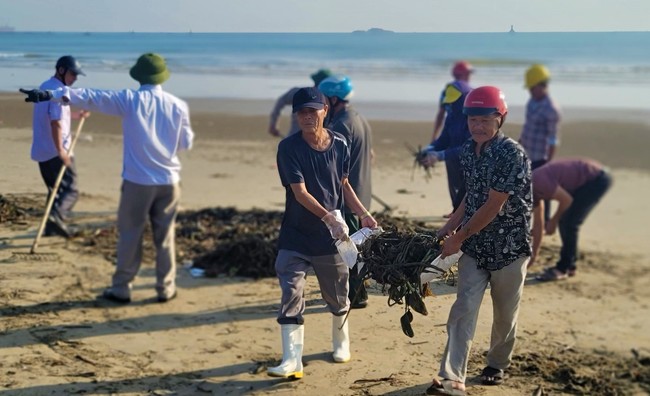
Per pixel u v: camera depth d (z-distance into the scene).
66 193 8.29
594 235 9.15
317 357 5.48
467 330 4.72
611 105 20.02
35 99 5.99
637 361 5.50
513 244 4.66
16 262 7.44
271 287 7.08
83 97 6.13
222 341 5.78
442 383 4.64
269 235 8.16
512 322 4.89
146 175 6.37
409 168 13.07
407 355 5.54
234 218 9.19
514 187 4.48
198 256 7.89
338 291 5.23
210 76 29.16
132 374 5.13
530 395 4.91
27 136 11.25
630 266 7.93
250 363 5.38
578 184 7.39
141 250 6.61
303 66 33.84
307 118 4.88
